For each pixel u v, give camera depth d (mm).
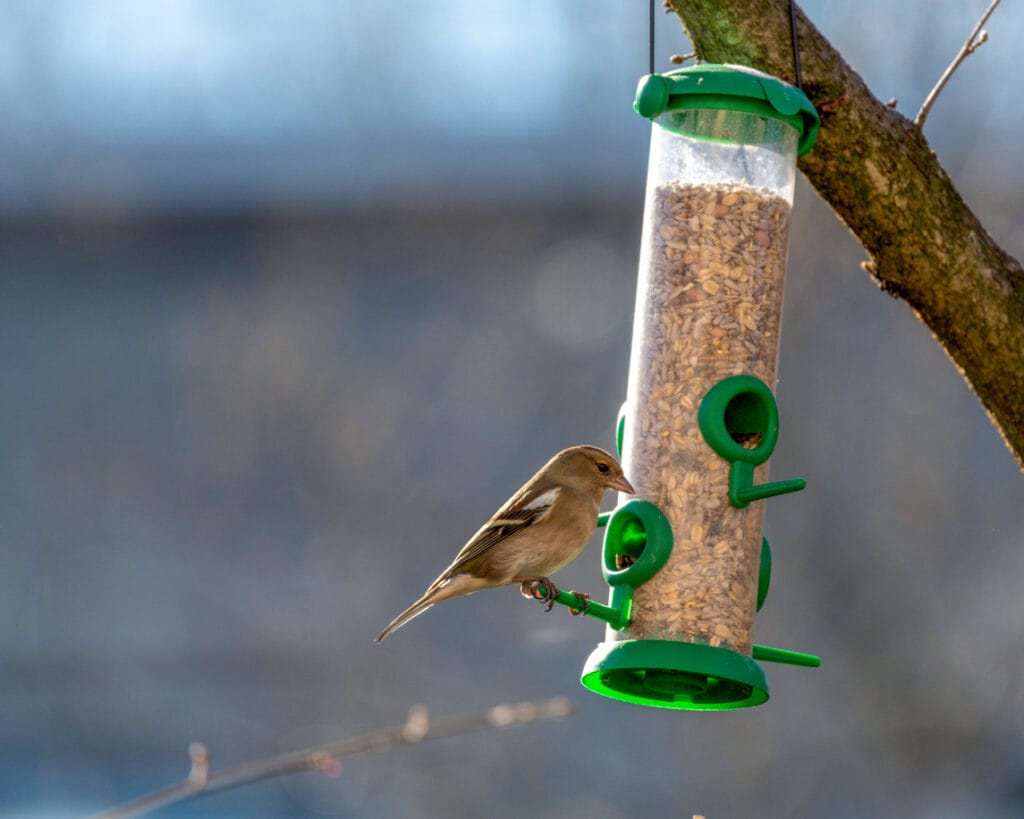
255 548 20375
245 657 19578
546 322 21359
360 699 18531
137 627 19969
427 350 21594
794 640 17656
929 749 17297
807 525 17938
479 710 17859
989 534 17969
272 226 23891
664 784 17141
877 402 18344
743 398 7938
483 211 22750
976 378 7039
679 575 7641
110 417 22078
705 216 7953
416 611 8477
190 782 8352
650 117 6977
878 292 18453
